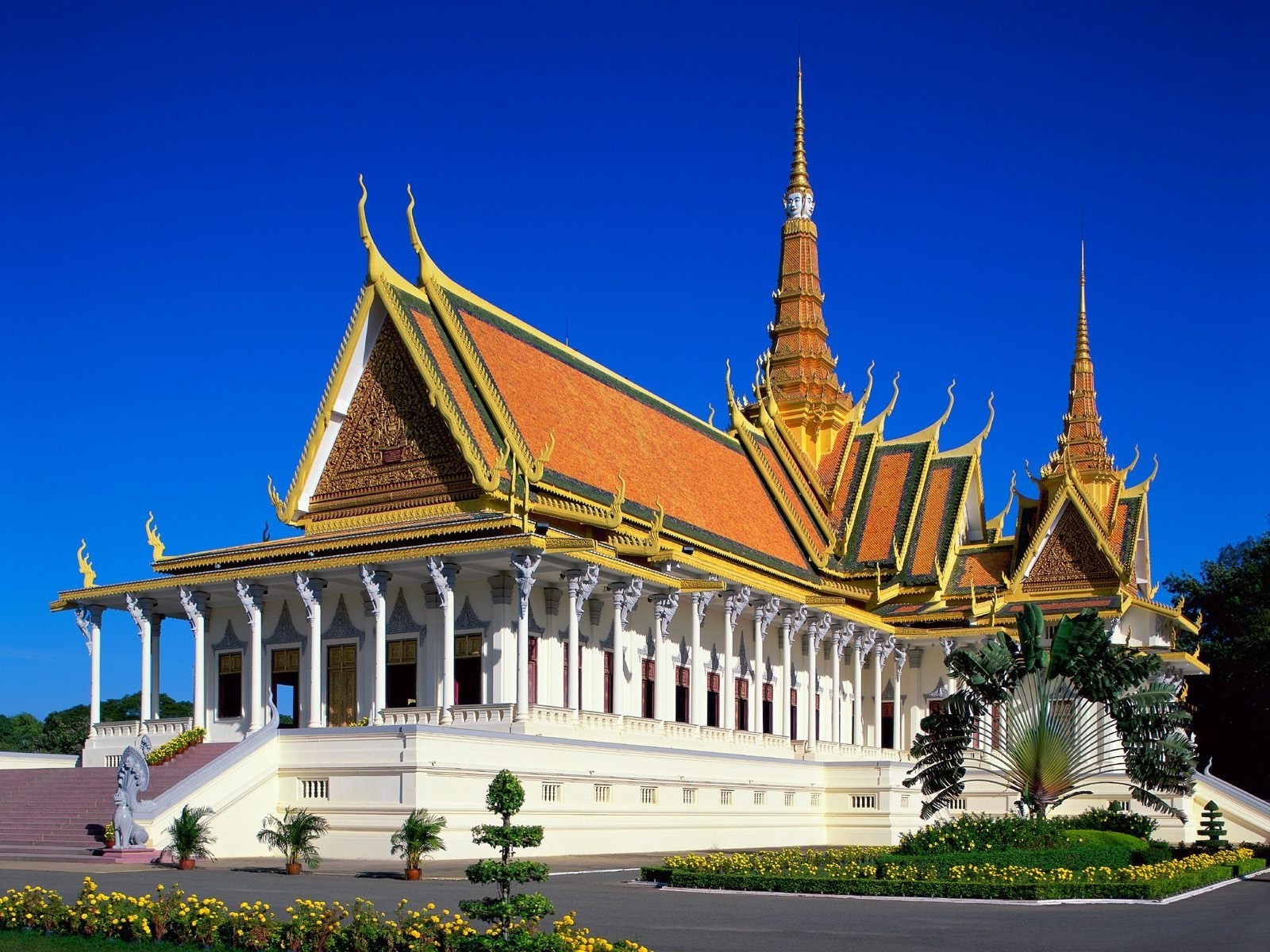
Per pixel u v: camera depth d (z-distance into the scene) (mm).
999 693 44250
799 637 67562
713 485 67938
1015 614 73125
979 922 26094
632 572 49688
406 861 35812
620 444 60438
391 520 51938
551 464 53281
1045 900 30609
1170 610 77938
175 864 34438
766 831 54500
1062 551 75312
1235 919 27359
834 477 79375
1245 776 94938
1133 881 33281
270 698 51969
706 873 31906
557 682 50906
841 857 37344
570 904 27359
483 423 51594
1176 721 44031
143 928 21000
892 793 57562
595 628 53219
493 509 49812
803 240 86312
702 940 22250
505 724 44625
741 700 62656
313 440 53906
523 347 58250
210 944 20625
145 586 51312
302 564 47688
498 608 48906
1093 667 43656
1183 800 61281
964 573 79312
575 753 44625
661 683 54125
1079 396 85812
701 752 51188
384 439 53062
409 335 51594
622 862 40094
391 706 50875
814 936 23109
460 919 19719
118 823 35344
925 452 79188
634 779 47031
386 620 50875
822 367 83750
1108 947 22328
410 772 38406
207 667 55344
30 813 41156
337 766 39719
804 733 67062
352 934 19719
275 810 40281
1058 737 43781
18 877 30172
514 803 29391
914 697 73750
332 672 52219
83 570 53969
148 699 52625
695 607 55188
